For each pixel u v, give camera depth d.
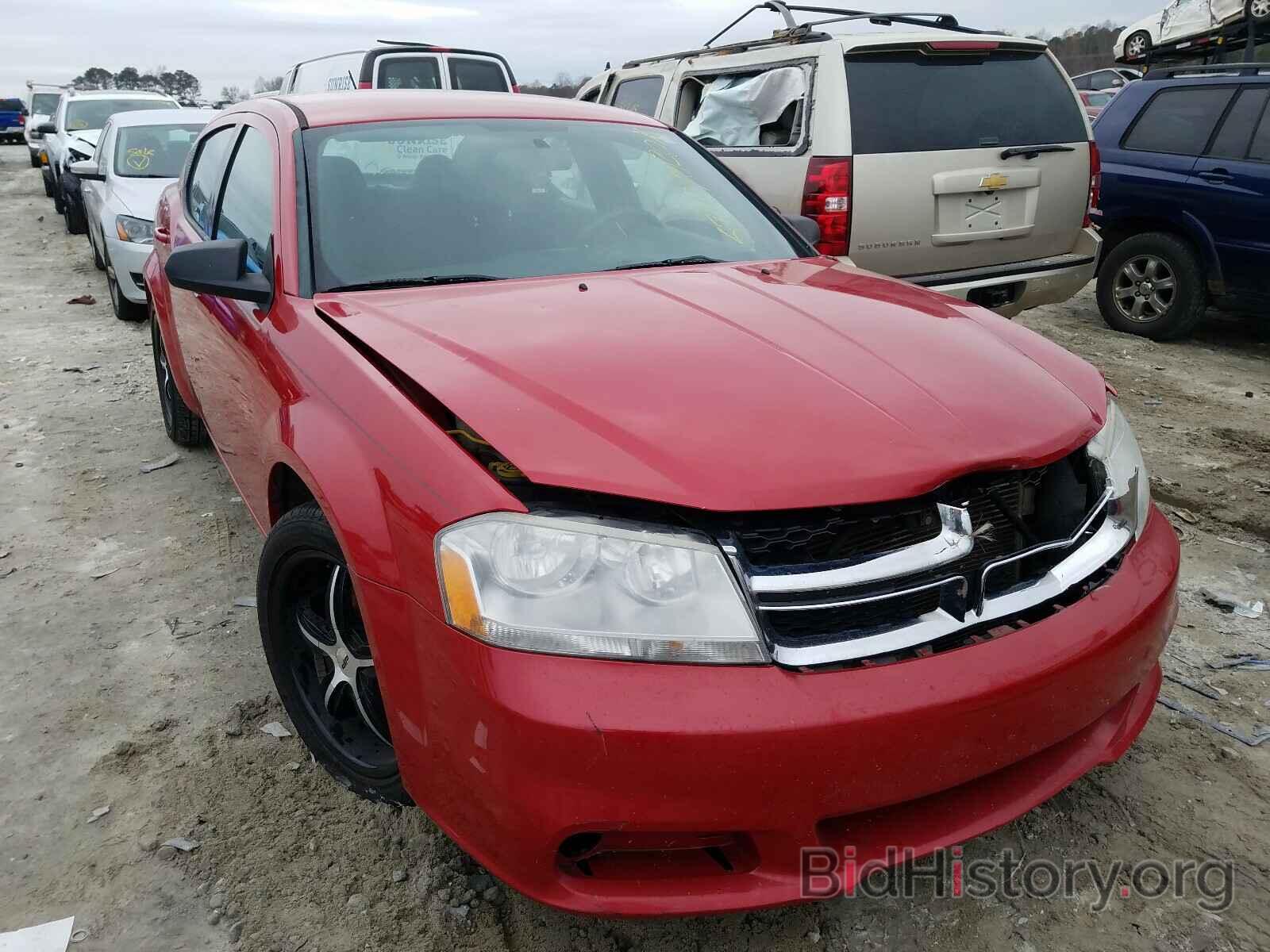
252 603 3.36
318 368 2.24
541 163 3.08
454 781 1.74
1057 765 1.97
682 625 1.63
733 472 1.70
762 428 1.81
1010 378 2.13
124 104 14.57
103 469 4.61
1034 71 5.75
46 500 4.25
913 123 5.28
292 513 2.27
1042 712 1.78
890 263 5.36
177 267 2.55
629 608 1.63
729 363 2.04
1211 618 3.22
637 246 2.94
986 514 1.89
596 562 1.65
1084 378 2.30
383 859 2.21
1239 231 6.42
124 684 2.89
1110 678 1.90
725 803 1.59
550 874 1.68
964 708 1.68
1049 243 5.83
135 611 3.31
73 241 12.49
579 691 1.58
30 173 23.38
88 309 8.38
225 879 2.16
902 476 1.74
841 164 5.09
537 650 1.62
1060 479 2.00
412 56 11.85
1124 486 2.12
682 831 1.62
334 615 2.23
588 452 1.73
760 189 5.60
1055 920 2.06
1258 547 3.74
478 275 2.67
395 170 2.89
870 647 1.68
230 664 3.00
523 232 2.84
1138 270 7.06
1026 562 1.92
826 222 5.18
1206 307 6.82
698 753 1.56
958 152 5.36
